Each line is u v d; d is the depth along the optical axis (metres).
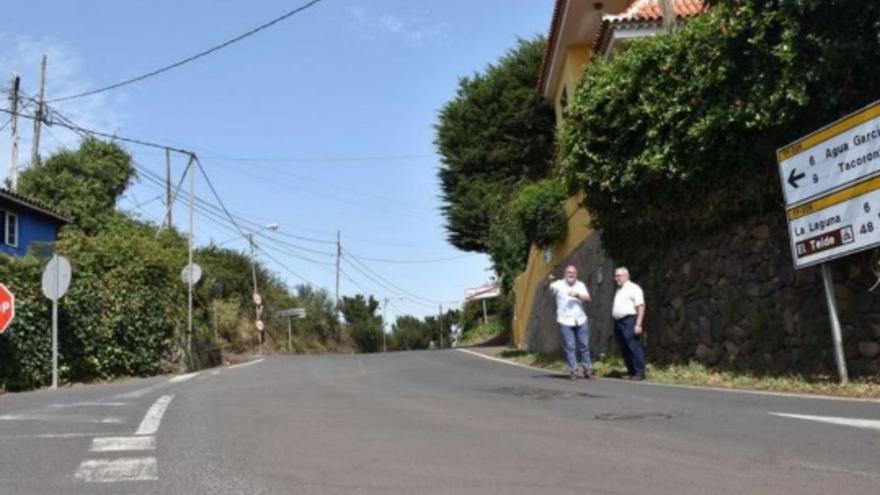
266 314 57.47
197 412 9.05
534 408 8.81
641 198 13.95
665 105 12.37
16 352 17.72
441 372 16.05
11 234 30.31
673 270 13.69
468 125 36.59
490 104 36.06
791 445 6.14
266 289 59.41
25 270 18.45
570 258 21.89
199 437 7.29
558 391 10.63
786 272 10.77
